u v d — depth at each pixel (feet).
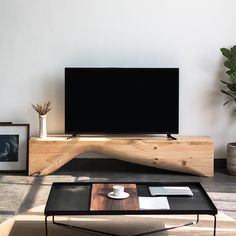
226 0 15.55
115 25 15.58
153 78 15.23
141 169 16.08
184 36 15.69
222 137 16.20
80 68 15.11
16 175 15.21
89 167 16.17
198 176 15.33
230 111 16.07
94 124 15.39
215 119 16.10
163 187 10.45
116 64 15.78
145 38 15.67
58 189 10.50
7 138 15.61
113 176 15.24
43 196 13.14
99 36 15.64
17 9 15.39
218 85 15.93
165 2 15.52
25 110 15.90
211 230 10.80
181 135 16.15
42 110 15.19
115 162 16.20
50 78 15.79
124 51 15.71
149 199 9.67
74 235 10.56
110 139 15.07
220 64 15.81
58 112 15.96
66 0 15.43
